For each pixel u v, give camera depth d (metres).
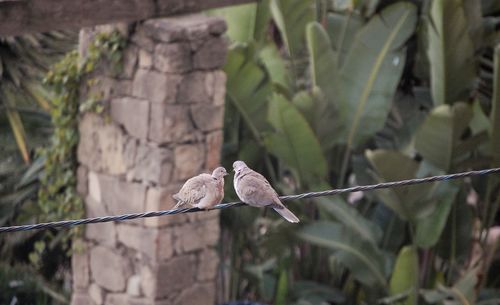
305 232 15.03
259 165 16.09
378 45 14.99
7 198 15.83
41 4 11.33
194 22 12.58
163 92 12.51
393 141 16.05
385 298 14.93
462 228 15.28
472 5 14.25
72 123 13.74
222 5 13.16
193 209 8.47
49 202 14.09
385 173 13.73
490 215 15.31
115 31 12.92
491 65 15.62
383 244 15.72
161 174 12.73
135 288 13.41
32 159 15.96
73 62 13.48
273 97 13.92
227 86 14.53
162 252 13.05
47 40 15.05
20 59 14.76
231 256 16.19
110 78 13.18
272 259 16.38
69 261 17.12
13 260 16.80
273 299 15.89
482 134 13.56
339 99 15.00
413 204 14.08
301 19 15.16
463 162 13.90
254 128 15.17
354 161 15.65
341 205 15.13
